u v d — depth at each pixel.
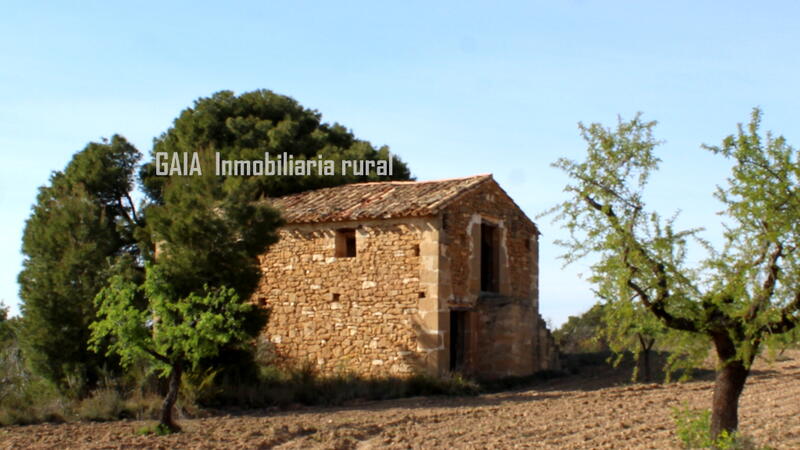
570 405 17.73
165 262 17.12
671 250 10.52
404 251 21.72
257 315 18.31
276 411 17.55
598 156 11.02
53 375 19.38
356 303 22.23
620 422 14.83
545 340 25.86
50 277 20.06
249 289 18.03
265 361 22.56
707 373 24.56
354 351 22.06
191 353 14.59
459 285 22.23
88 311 19.66
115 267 20.00
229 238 17.75
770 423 14.39
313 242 23.14
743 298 10.02
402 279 21.64
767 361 10.27
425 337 21.06
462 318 23.17
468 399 19.47
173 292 15.13
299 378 20.36
